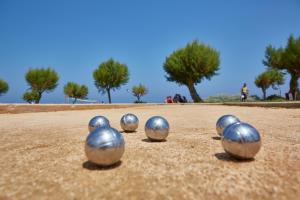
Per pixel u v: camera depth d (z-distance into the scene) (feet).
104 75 18.69
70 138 2.51
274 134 2.60
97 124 2.50
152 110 6.66
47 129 3.17
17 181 1.33
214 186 1.24
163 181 1.30
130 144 2.14
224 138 1.66
